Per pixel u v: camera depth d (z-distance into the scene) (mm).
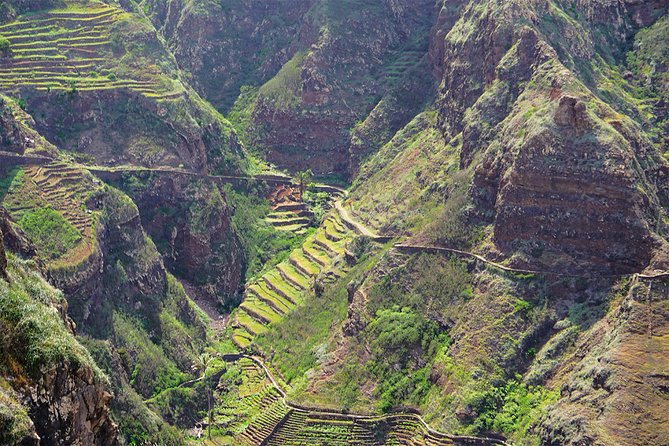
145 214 165125
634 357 98875
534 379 108750
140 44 184500
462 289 124250
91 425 61875
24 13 178500
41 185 134625
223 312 164750
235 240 176875
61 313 70688
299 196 198125
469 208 131500
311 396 123938
